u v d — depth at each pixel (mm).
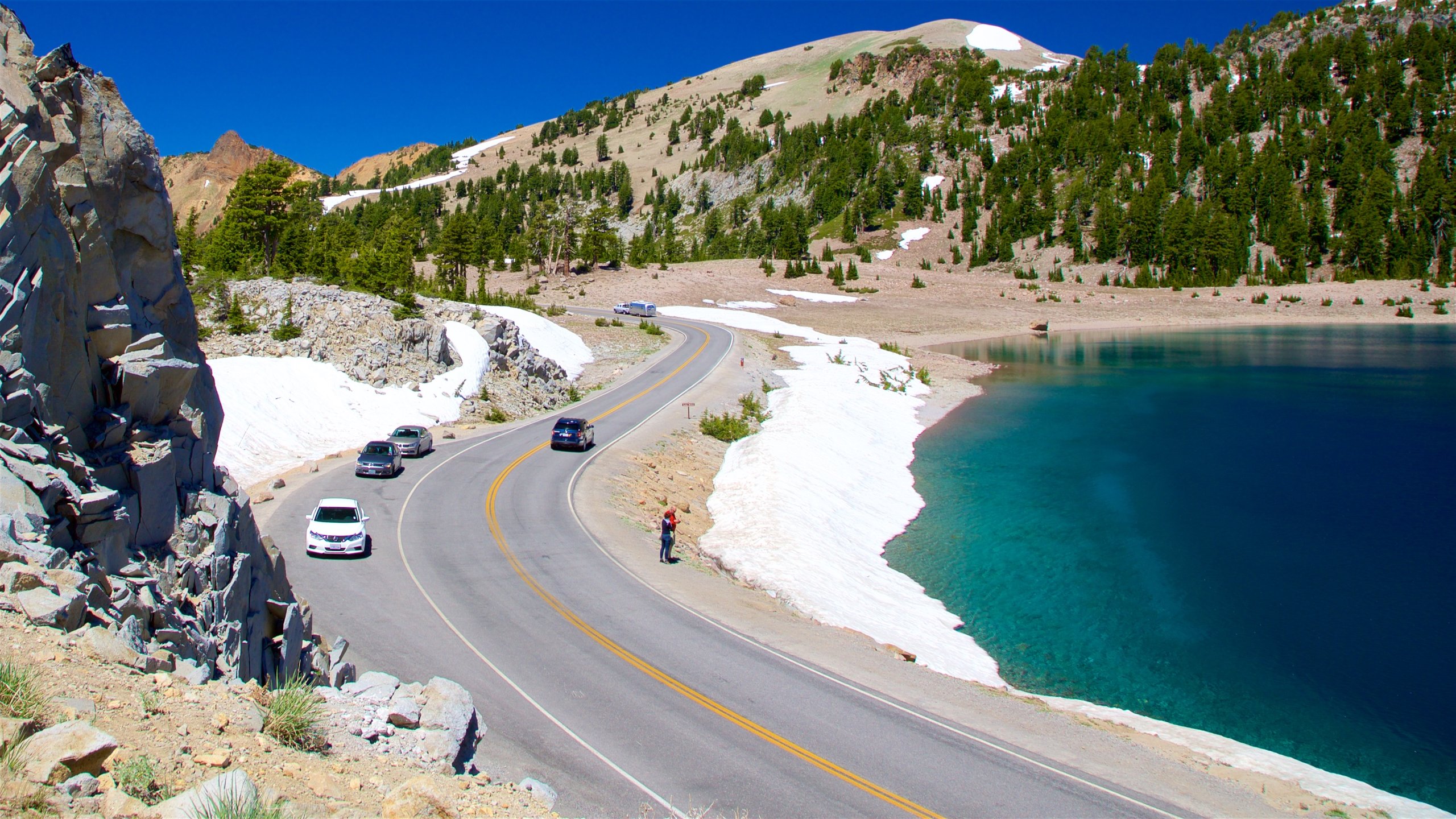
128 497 10883
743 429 49469
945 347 104062
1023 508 39000
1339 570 31125
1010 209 186500
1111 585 29797
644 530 30266
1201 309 137625
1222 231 160375
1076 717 18219
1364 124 199750
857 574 28906
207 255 67812
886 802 12719
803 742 14570
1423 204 162500
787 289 138250
